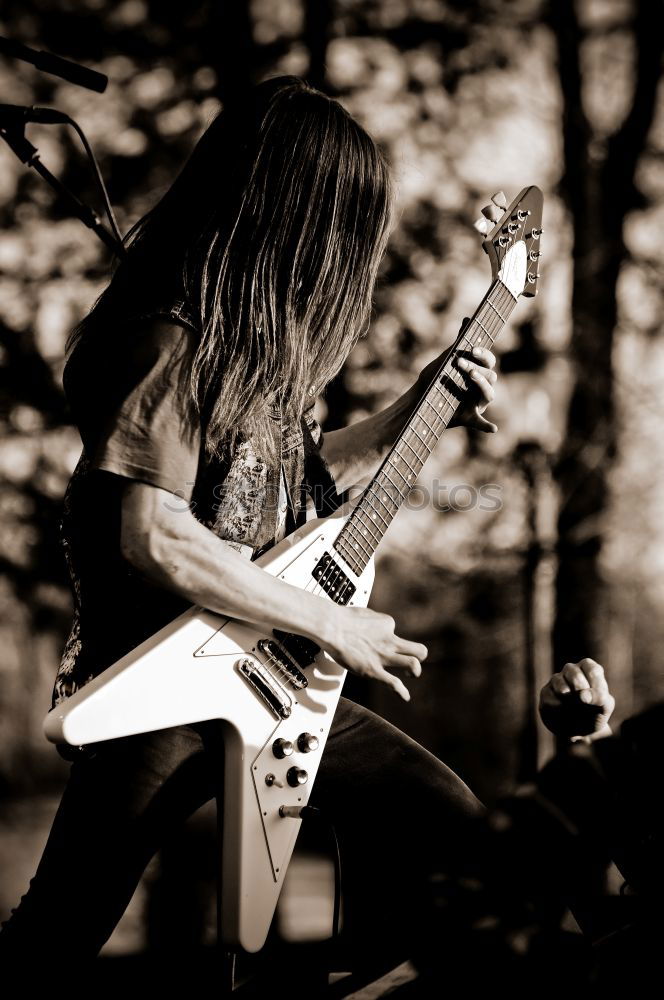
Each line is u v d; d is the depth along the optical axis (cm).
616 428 772
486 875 166
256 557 251
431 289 733
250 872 234
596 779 171
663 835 165
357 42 738
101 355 234
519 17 754
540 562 786
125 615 237
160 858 588
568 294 779
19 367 734
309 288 244
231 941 233
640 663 948
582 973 153
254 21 722
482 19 748
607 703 237
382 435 302
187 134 718
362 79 738
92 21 718
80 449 746
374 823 270
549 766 174
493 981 155
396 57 741
